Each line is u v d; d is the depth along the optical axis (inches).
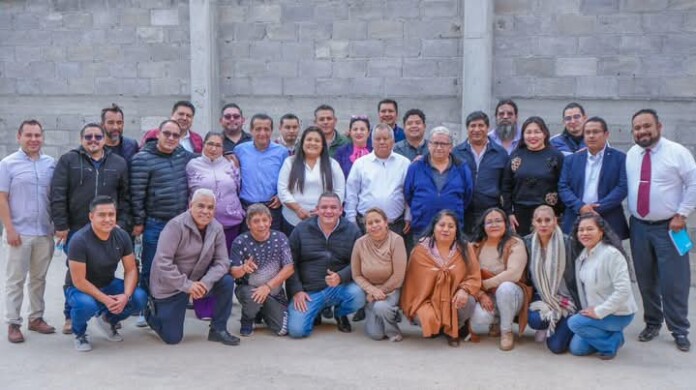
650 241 195.8
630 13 282.2
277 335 203.9
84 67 346.0
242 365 178.5
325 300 203.9
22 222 196.9
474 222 219.5
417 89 310.2
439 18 304.7
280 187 220.4
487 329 211.2
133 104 342.6
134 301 194.2
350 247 205.5
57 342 196.2
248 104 331.3
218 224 198.8
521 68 296.8
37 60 350.9
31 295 203.0
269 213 201.2
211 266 197.0
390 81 313.1
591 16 287.0
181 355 186.1
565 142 234.5
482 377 169.9
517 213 215.0
